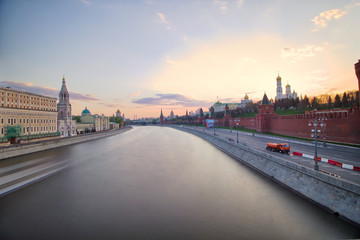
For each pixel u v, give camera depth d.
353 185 15.52
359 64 38.97
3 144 51.84
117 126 180.12
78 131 102.19
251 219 17.80
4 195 24.05
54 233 16.16
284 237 15.19
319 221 16.73
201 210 19.67
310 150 36.72
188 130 140.38
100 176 31.48
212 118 165.25
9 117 56.12
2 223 17.73
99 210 19.98
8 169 36.38
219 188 25.25
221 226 16.84
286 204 20.06
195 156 47.12
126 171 34.28
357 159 28.22
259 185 25.70
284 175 25.23
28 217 18.73
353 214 15.46
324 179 18.55
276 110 134.62
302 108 112.75
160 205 20.94
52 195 23.91
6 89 58.28
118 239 15.24
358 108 40.22
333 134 44.84
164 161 41.94
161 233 15.98
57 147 64.44
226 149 52.81
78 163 40.97
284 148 34.12
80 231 16.38
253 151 34.91
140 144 72.56
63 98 84.25
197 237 15.40
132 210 19.91
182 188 25.66
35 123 66.06
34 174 32.88
